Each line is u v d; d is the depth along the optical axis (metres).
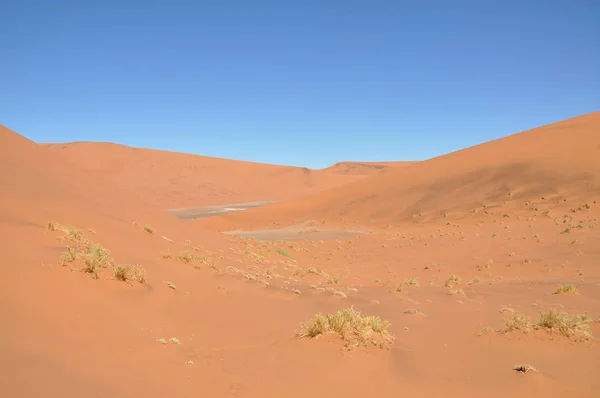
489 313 10.29
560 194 43.41
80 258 8.38
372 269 24.66
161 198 109.94
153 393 4.62
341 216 59.75
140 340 6.23
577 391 5.43
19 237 8.80
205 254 16.61
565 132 61.53
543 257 23.03
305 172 153.75
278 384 5.44
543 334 7.62
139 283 8.72
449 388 5.55
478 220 43.19
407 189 62.00
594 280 16.48
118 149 136.62
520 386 5.55
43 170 17.61
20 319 5.55
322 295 11.73
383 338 7.30
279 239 44.28
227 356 6.32
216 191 120.94
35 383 4.06
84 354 5.25
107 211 16.56
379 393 5.36
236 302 9.77
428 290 15.16
